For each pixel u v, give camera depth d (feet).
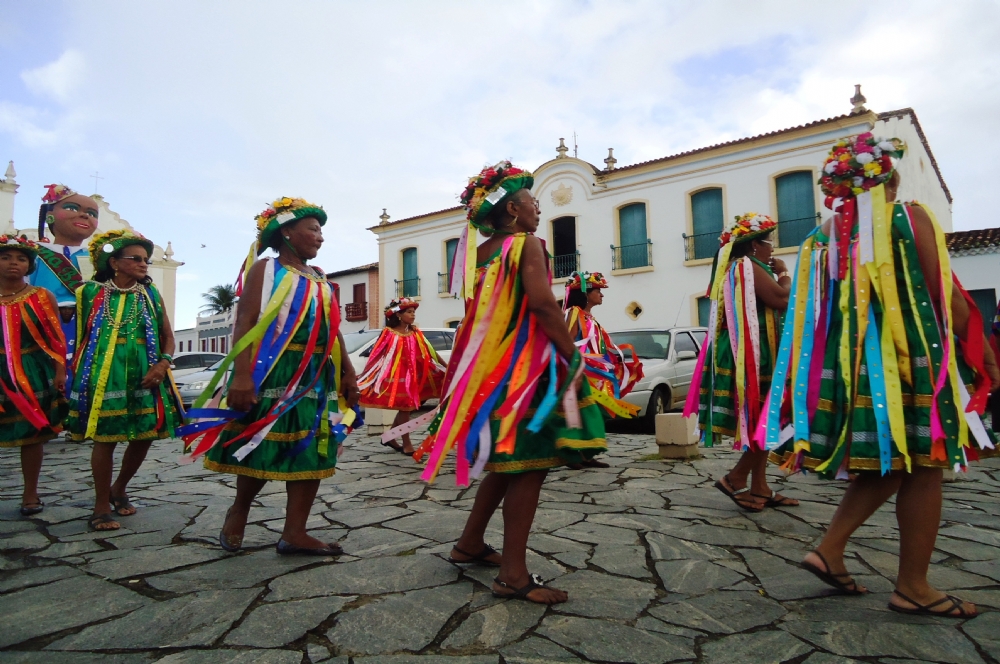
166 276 68.85
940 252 6.67
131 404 10.81
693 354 27.81
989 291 47.21
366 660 5.74
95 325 10.89
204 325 120.98
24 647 6.05
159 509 11.89
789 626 6.45
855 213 7.20
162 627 6.46
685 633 6.31
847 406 6.74
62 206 15.01
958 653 5.82
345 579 7.85
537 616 6.70
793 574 8.05
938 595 6.66
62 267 14.47
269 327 8.47
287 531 8.82
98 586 7.64
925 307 6.60
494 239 7.76
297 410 8.59
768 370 11.34
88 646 6.05
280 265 8.84
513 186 7.54
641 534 9.91
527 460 6.93
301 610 6.87
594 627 6.44
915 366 6.52
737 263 11.84
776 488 13.51
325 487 14.05
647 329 30.22
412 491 13.56
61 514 11.46
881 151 6.93
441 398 7.79
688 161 56.13
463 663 5.69
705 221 55.88
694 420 18.20
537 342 7.18
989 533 9.85
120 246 11.14
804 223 51.08
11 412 11.15
